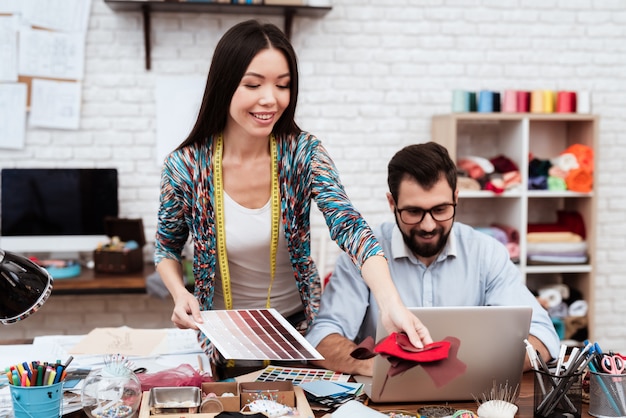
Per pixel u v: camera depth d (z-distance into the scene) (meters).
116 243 3.56
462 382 1.57
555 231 3.99
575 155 3.91
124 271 3.52
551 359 1.91
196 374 1.68
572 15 4.20
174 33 3.89
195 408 1.42
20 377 1.41
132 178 3.92
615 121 4.28
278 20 3.96
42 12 3.78
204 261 1.85
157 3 3.66
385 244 2.16
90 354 1.89
